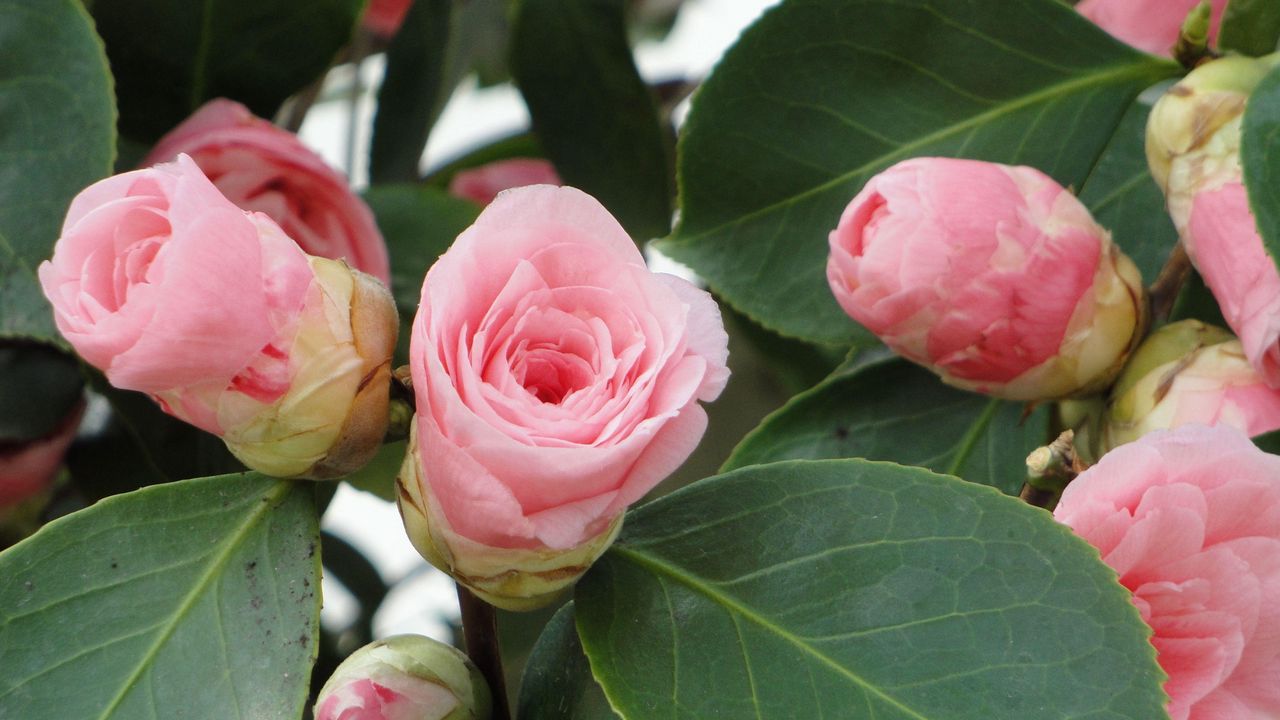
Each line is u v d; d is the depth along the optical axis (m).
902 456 0.61
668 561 0.52
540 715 0.52
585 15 0.76
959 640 0.50
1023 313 0.54
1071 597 0.50
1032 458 0.54
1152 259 0.63
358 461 0.52
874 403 0.62
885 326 0.55
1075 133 0.59
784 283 0.61
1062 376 0.55
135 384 0.49
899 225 0.54
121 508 0.52
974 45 0.59
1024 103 0.59
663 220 0.76
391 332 0.52
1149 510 0.51
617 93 0.76
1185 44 0.57
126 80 0.65
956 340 0.55
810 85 0.60
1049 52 0.58
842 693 0.50
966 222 0.54
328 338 0.51
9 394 0.62
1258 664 0.53
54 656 0.51
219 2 0.64
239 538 0.52
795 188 0.60
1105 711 0.49
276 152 0.62
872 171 0.60
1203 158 0.55
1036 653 0.50
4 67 0.58
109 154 0.58
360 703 0.51
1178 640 0.52
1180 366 0.55
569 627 0.53
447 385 0.48
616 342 0.49
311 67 0.66
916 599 0.51
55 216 0.58
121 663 0.51
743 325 0.75
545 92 0.76
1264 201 0.53
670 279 0.50
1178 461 0.52
